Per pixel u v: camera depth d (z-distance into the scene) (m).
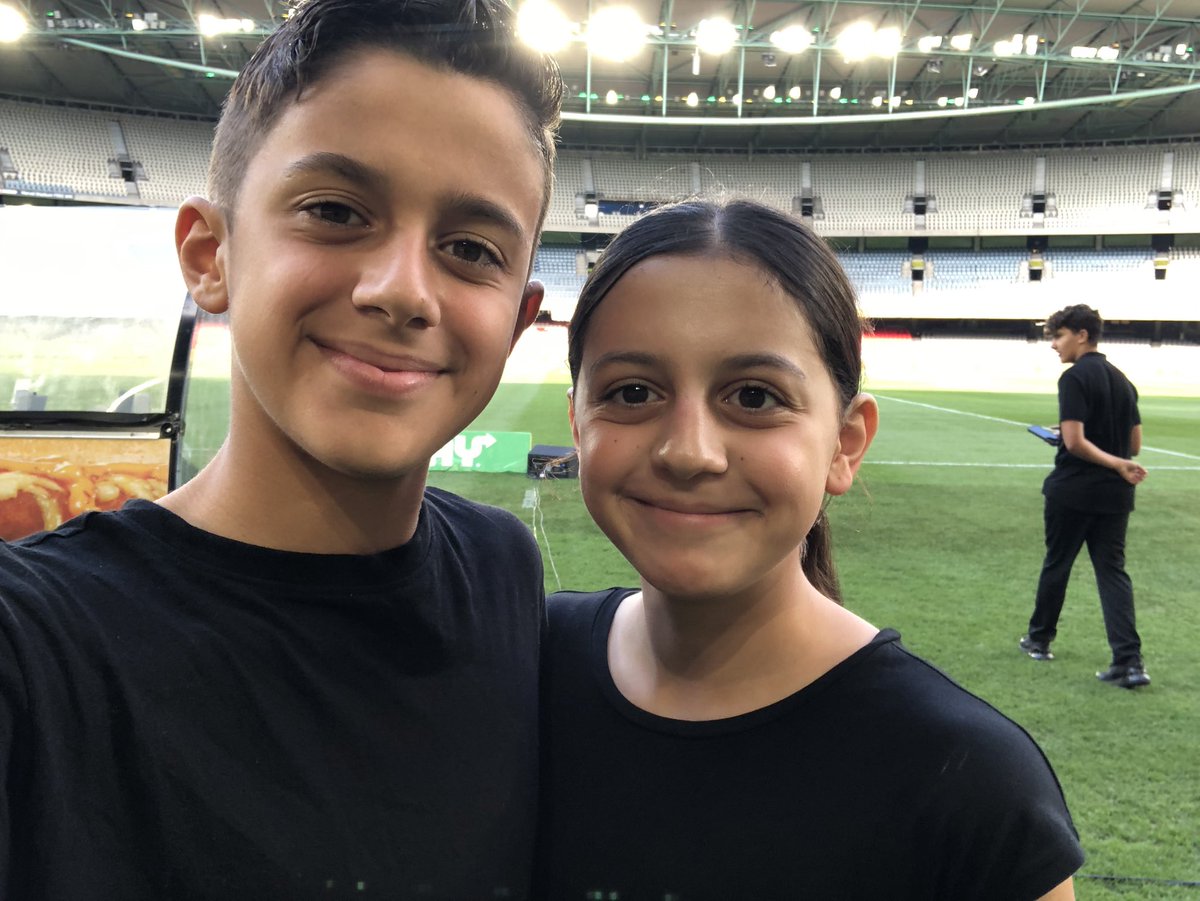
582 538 6.31
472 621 1.17
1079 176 37.75
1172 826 2.79
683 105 33.19
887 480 9.21
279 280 0.87
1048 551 4.28
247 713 0.91
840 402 1.14
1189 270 36.91
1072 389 4.03
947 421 14.28
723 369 1.02
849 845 0.97
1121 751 3.32
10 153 32.38
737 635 1.10
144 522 0.97
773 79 30.34
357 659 1.00
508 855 1.06
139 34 23.73
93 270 3.53
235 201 0.93
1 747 0.77
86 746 0.82
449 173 0.89
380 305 0.85
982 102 31.52
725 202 1.16
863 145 38.75
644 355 1.03
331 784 0.93
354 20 0.87
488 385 0.99
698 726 1.08
